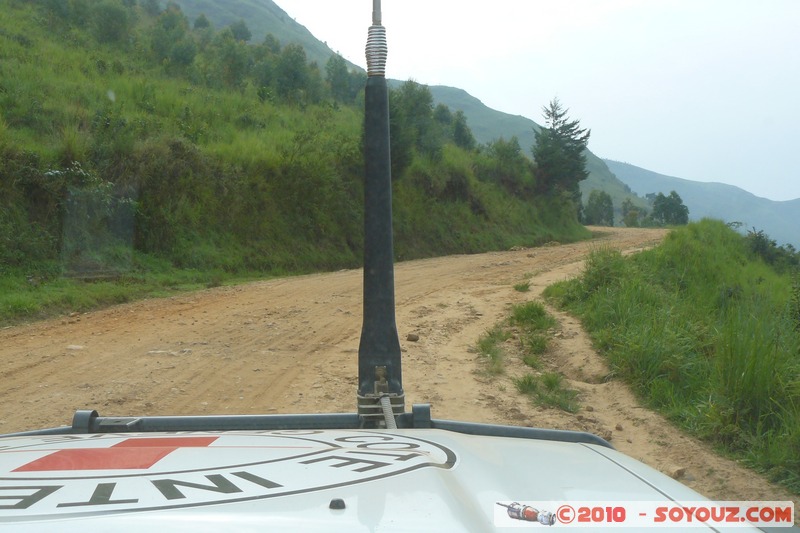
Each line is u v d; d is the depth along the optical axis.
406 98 36.78
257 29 173.25
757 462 5.66
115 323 11.06
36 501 1.42
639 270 13.62
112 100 25.41
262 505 1.40
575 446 2.29
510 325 10.68
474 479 1.73
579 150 46.88
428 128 36.66
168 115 27.22
